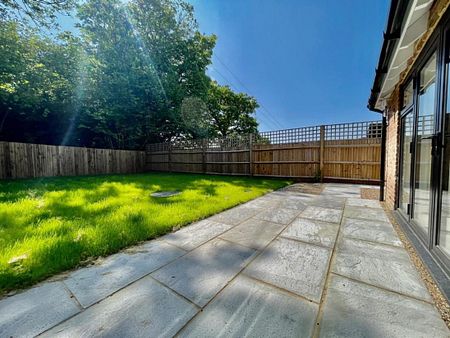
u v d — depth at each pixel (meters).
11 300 1.39
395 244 2.24
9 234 2.30
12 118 9.29
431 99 2.22
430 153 2.21
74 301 1.39
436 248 1.86
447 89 1.80
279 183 7.11
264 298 1.41
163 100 13.14
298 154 8.08
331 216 3.31
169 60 13.63
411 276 1.64
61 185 5.98
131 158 11.93
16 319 1.23
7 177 7.40
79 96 10.15
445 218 1.87
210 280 1.63
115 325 1.19
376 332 1.12
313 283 1.57
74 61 10.05
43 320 1.22
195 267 1.82
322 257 1.98
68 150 9.10
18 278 1.56
